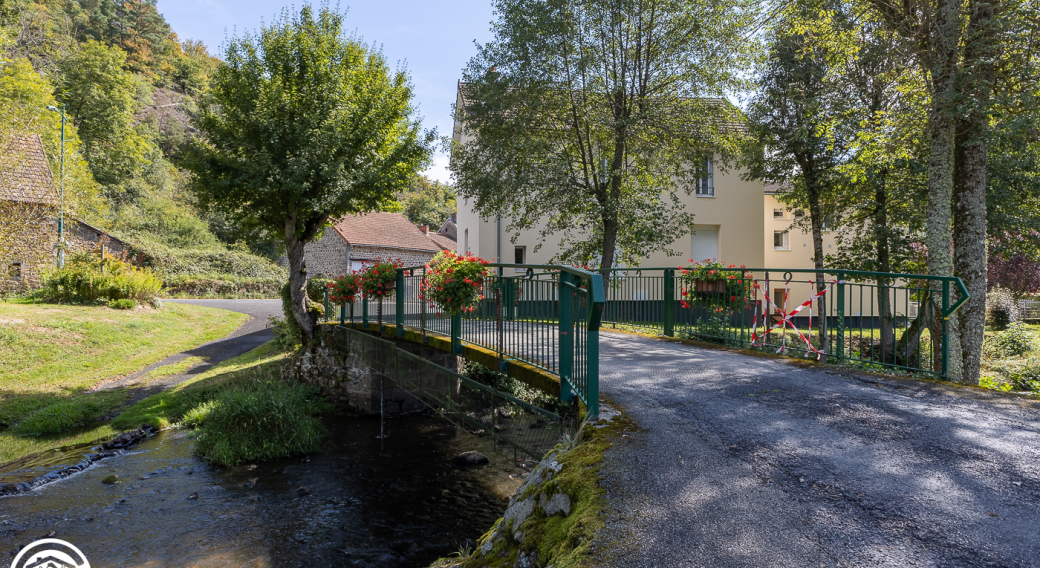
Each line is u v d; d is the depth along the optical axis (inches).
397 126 549.0
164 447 364.5
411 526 250.1
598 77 477.1
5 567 208.4
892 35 345.4
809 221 633.0
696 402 166.1
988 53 298.4
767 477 109.7
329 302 535.8
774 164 551.5
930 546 84.0
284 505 272.4
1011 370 404.5
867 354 410.6
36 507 266.4
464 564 119.6
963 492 102.7
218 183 468.1
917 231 533.3
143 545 228.5
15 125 754.2
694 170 545.0
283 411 367.6
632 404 162.4
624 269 417.1
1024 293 940.0
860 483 106.8
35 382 490.3
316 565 213.5
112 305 792.9
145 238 1475.1
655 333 393.4
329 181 477.7
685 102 483.2
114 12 2669.8
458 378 253.6
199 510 264.8
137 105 2124.8
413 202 2618.1
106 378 522.0
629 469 112.9
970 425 143.6
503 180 477.4
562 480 110.0
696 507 97.2
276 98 466.9
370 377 451.2
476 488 296.5
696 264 360.5
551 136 497.7
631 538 88.2
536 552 100.1
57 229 973.8
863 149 434.6
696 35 467.2
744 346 320.2
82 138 1620.3
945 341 222.7
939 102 302.7
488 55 482.6
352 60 533.6
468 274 247.1
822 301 285.9
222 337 737.0
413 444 375.6
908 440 132.0
